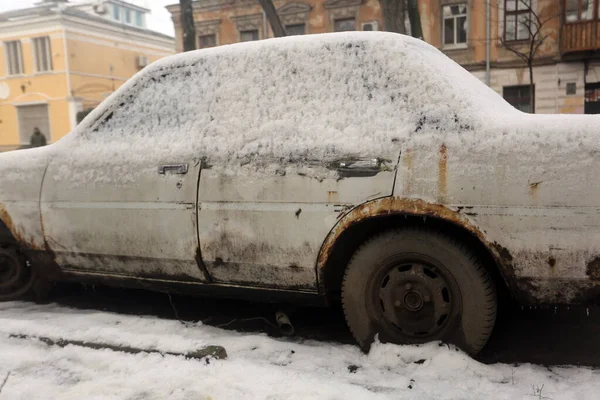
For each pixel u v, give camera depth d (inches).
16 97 1195.3
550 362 111.7
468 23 786.2
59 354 114.7
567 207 95.5
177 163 125.7
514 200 98.5
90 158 137.3
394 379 102.6
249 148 119.6
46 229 143.4
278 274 118.6
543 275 98.4
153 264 131.2
